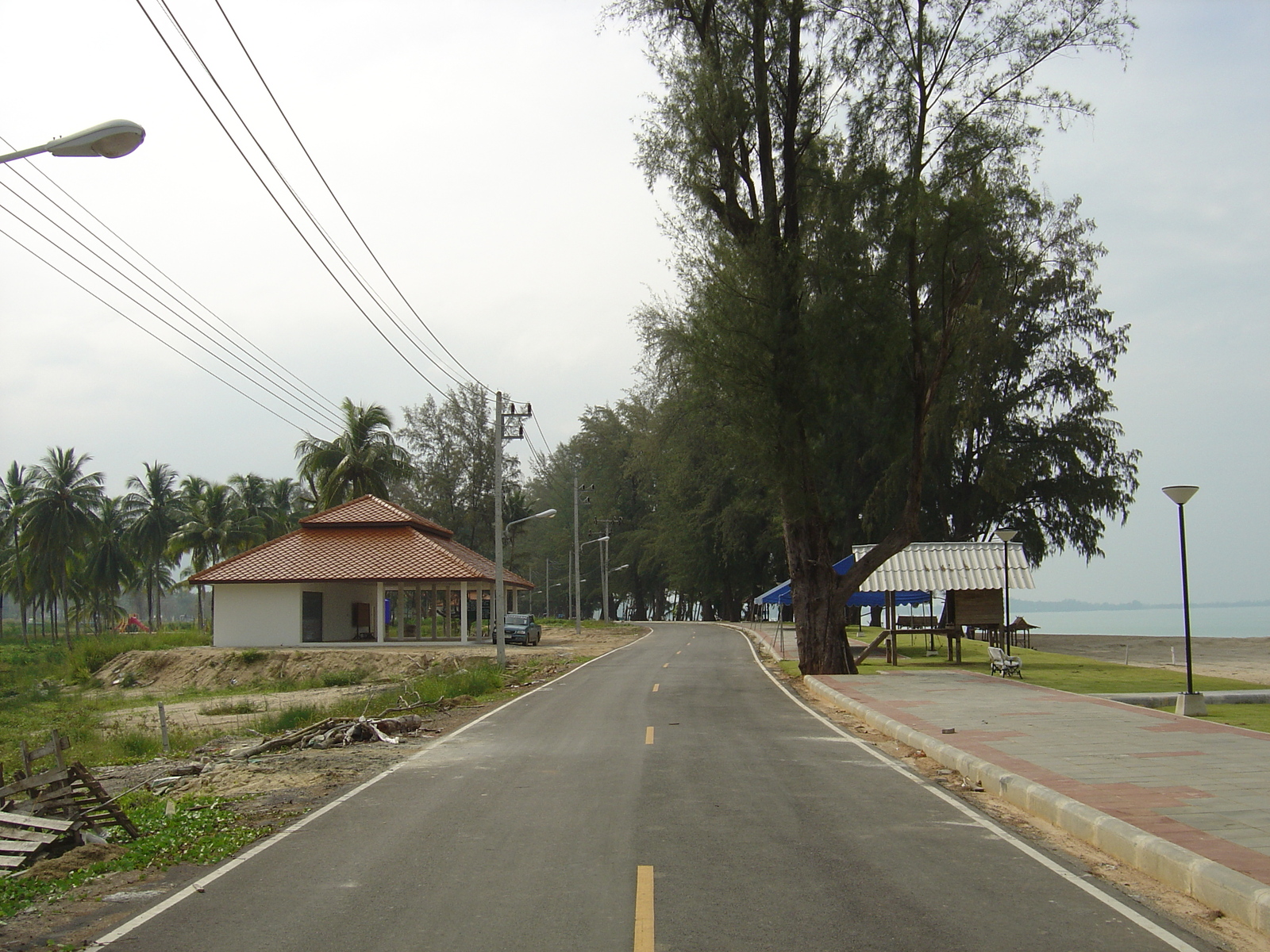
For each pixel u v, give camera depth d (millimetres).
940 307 26172
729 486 68312
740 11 25453
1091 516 53406
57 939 5957
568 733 16078
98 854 8258
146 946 5781
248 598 47281
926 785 11070
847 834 8578
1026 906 6461
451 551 50938
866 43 24422
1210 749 12695
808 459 25484
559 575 122188
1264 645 53188
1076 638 61500
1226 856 7184
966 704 18953
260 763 13875
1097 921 6164
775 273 24656
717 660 36938
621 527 100000
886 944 5680
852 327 24422
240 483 94875
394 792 10914
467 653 42750
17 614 172000
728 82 24891
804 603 27734
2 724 26422
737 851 7930
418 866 7527
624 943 5688
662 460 70250
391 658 41375
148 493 84688
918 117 24391
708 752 13766
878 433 28484
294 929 6043
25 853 8156
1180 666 35469
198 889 7012
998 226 25000
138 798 11328
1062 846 8188
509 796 10508
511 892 6762
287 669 41250
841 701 20156
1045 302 52031
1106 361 52750
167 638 51031
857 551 35344
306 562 48062
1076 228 52281
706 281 25047
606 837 8461
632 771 12062
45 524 69688
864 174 24703
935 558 34281
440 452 84375
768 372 24594
